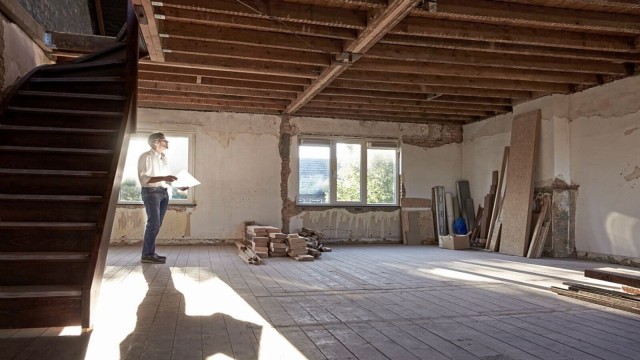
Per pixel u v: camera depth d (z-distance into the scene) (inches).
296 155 350.6
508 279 195.9
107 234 131.3
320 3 175.3
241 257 257.9
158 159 237.8
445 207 371.9
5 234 125.3
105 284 174.4
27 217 134.0
